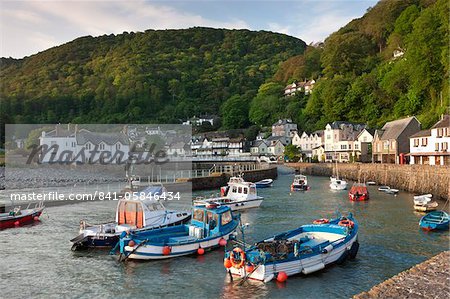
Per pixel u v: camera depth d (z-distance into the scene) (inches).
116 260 837.2
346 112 4217.5
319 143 4205.2
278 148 4628.4
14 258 860.6
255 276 679.1
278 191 2118.6
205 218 930.7
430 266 565.3
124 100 6053.2
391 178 2246.6
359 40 5044.3
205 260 830.5
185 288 681.0
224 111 6003.9
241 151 4938.5
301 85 5915.4
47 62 7460.6
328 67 5049.2
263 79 7618.1
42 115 5241.1
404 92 3629.4
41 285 706.2
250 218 1306.6
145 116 5915.4
